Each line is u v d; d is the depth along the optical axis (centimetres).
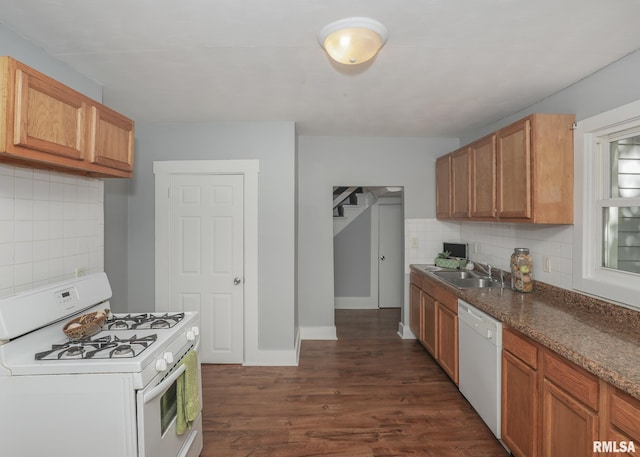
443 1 140
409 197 401
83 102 165
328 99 263
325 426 231
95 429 138
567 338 161
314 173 396
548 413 165
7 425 139
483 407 226
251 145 328
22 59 170
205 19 154
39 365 138
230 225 333
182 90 243
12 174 160
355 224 543
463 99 262
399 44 177
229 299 333
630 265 195
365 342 390
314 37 170
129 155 207
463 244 377
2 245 155
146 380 143
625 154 198
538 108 268
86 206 210
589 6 144
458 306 266
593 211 212
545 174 221
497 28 162
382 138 397
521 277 262
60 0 139
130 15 150
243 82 229
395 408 252
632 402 120
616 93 195
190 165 329
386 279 544
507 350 200
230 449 209
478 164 293
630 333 169
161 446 154
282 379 299
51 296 168
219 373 312
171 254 334
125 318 202
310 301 401
